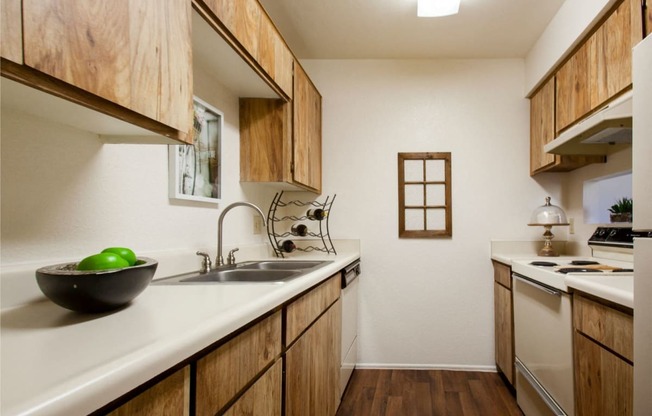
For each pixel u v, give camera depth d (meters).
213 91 1.73
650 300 0.79
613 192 2.15
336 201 2.72
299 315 1.26
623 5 1.51
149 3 0.82
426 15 2.03
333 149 2.74
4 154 0.82
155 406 0.55
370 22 2.22
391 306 2.67
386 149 2.71
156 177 1.33
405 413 1.97
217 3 1.17
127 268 0.73
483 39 2.41
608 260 2.03
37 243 0.89
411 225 2.68
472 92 2.67
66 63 0.61
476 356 2.60
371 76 2.74
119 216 1.15
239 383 0.81
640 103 0.82
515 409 2.00
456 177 2.66
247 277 1.57
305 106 2.25
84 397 0.40
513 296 2.12
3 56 0.52
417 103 2.71
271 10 2.09
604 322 1.14
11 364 0.46
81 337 0.58
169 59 0.89
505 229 2.61
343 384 2.10
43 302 0.85
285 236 2.70
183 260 1.43
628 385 1.01
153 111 0.83
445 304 2.63
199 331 0.62
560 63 2.12
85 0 0.65
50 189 0.92
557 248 2.56
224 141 1.85
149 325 0.64
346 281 2.04
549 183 2.59
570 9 1.92
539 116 2.44
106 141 1.07
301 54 2.67
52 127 0.92
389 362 2.66
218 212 1.78
